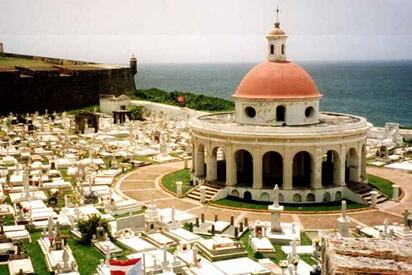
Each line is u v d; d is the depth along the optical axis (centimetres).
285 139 5931
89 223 4781
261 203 6003
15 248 4469
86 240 4784
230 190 6250
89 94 15838
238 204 5978
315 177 6038
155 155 8925
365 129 6391
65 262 4050
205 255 4394
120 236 4894
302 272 3969
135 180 7219
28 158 8244
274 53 6594
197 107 13850
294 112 6300
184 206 5984
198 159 6881
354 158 6481
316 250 4272
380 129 10344
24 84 14375
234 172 6266
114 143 9644
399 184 6962
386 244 2012
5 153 8656
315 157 5997
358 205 5956
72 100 15375
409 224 5156
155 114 13100
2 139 9838
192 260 4234
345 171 6606
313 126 6241
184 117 12738
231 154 6206
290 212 5703
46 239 4700
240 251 4384
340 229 4688
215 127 6328
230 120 6950
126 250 4591
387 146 9075
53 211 5581
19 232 4859
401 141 9800
